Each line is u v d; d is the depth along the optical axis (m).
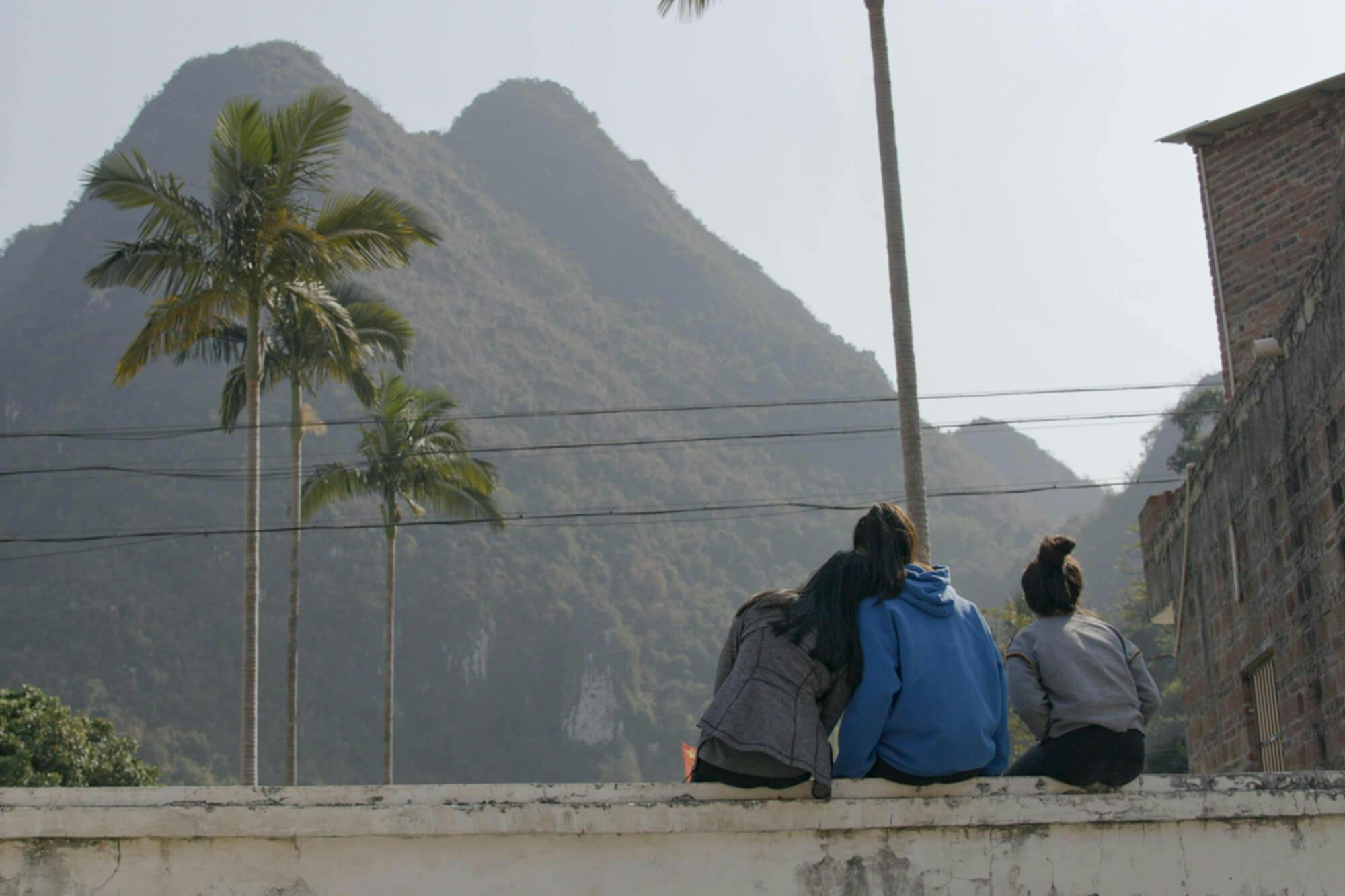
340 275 23.11
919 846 4.05
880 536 4.46
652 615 160.00
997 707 4.44
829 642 4.21
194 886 3.87
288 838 3.91
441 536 159.75
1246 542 11.42
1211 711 13.22
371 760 139.25
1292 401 9.73
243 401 27.06
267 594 149.50
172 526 153.25
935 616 4.38
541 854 3.95
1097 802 4.12
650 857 3.98
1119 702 4.43
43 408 176.62
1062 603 4.78
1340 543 8.73
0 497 161.25
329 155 22.00
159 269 21.88
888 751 4.26
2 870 3.84
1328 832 4.20
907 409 15.45
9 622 141.00
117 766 34.09
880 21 16.66
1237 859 4.16
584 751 145.12
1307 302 9.23
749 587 173.25
